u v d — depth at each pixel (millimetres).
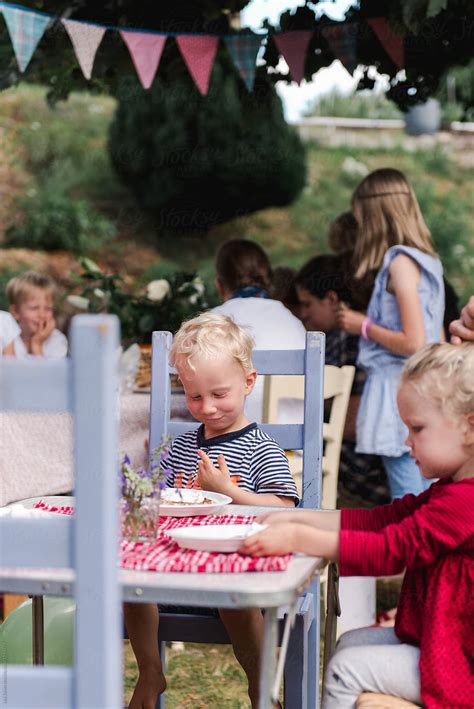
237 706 2982
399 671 1683
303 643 2162
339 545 1618
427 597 1698
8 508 1822
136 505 1670
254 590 1312
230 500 2021
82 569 1123
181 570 1444
